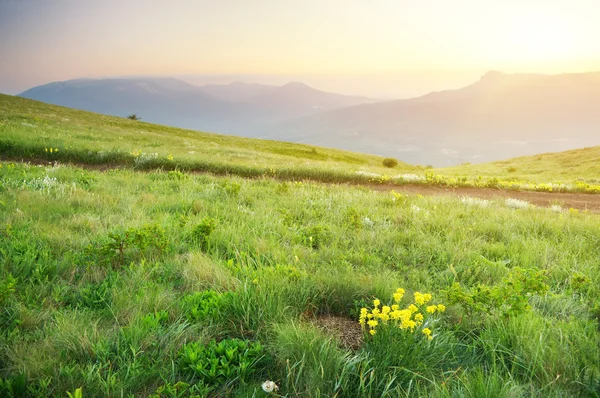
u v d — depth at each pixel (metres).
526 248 6.96
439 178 19.52
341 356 3.12
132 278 4.65
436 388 2.75
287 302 4.15
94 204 8.40
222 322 3.74
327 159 59.66
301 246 6.54
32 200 7.98
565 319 4.22
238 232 6.91
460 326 3.96
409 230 8.01
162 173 15.17
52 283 4.40
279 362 3.14
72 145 19.38
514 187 19.16
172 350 3.19
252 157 31.06
